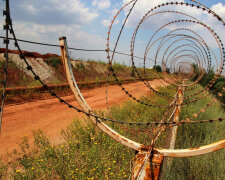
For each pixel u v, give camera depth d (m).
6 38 1.03
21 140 5.07
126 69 26.67
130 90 16.05
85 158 3.85
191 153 1.74
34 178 3.33
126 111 7.48
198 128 6.08
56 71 16.41
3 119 6.66
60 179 3.37
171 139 3.45
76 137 4.89
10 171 3.53
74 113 8.02
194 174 3.62
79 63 19.94
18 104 8.71
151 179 1.69
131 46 2.70
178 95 4.92
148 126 5.67
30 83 12.01
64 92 12.23
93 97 12.16
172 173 3.58
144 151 1.83
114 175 3.32
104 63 24.67
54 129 6.05
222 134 5.93
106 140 4.54
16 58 13.58
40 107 8.59
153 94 11.76
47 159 3.75
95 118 1.82
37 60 15.66
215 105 9.97
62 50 1.62
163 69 5.84
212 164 3.92
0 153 4.29
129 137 4.48
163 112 7.29
